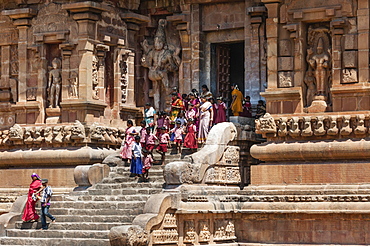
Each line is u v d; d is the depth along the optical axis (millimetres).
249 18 35625
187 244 28609
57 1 35875
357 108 30406
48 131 35438
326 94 31484
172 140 32906
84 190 31734
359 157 29812
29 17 36500
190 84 37156
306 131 30656
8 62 37719
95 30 35562
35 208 30906
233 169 31562
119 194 30797
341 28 30875
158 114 34656
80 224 29000
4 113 37719
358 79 30500
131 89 37719
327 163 30234
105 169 32625
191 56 37188
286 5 31922
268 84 32125
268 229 30234
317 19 31406
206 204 29156
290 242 29844
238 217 30609
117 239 26484
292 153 30734
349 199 28844
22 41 36750
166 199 27766
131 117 37906
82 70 35125
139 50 38469
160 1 37938
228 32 36781
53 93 36156
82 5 34750
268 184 31047
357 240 28797
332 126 30328
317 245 29234
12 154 36250
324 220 29328
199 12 37031
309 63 31750
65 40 35625
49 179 35312
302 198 29562
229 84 38625
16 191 35656
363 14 30484
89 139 34906
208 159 30344
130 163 32938
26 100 36688
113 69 37000
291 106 31656
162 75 37719
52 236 28969
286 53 31969
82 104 34969
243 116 34188
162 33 37969
